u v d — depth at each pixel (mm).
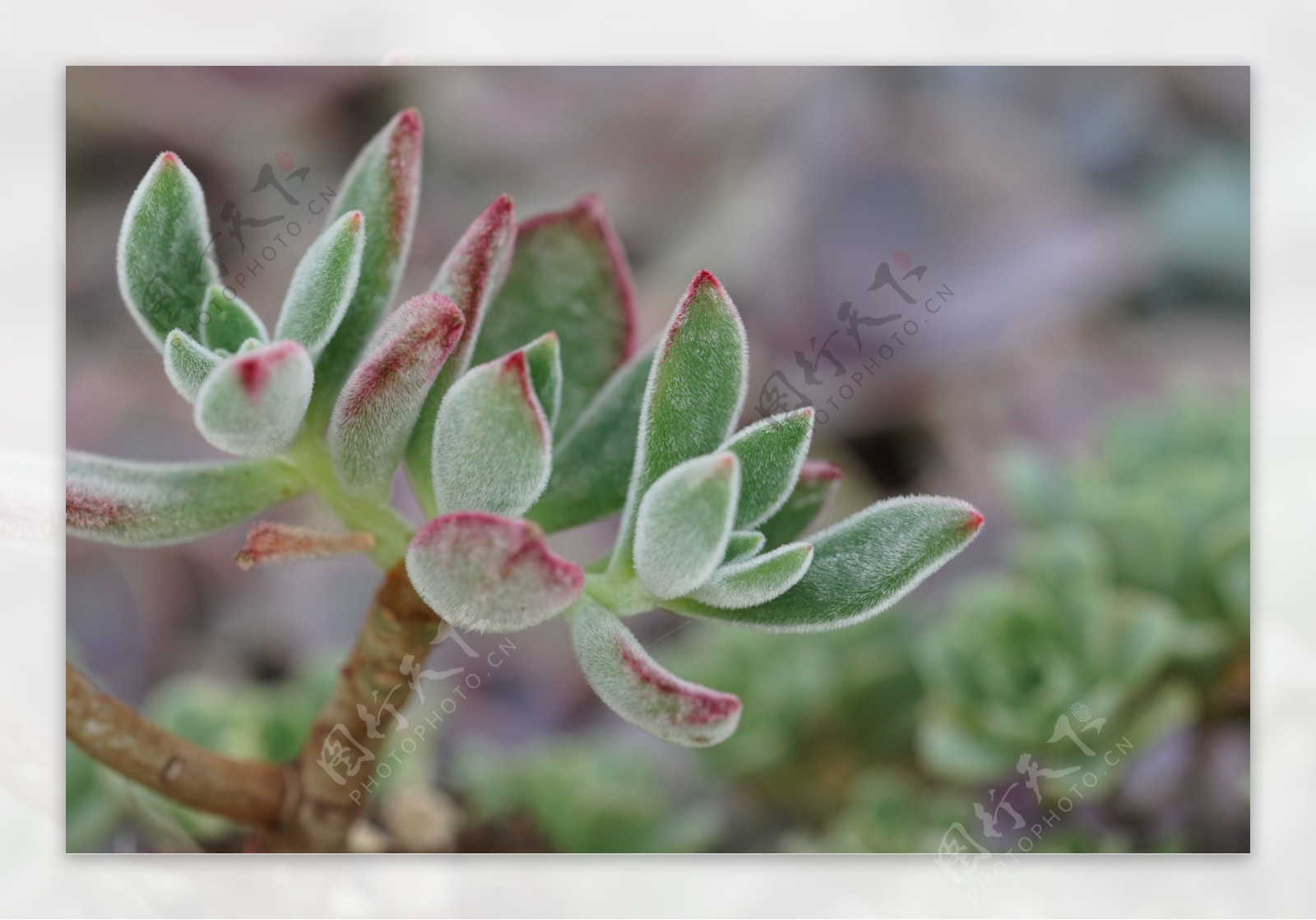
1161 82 649
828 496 375
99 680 500
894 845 457
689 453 350
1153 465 489
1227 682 464
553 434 371
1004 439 618
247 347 346
